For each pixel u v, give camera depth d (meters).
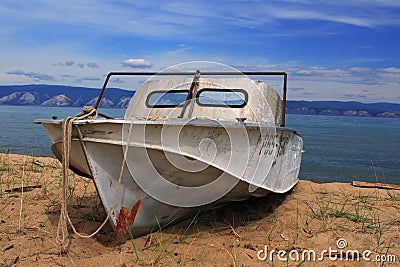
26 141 17.70
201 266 4.00
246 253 4.35
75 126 4.18
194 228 5.09
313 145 20.11
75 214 5.46
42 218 5.21
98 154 4.25
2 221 5.03
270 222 5.36
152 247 4.42
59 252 4.22
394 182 11.19
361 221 5.51
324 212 5.78
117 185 4.39
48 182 7.41
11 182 7.29
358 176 11.95
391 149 18.77
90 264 3.98
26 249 4.25
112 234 4.77
